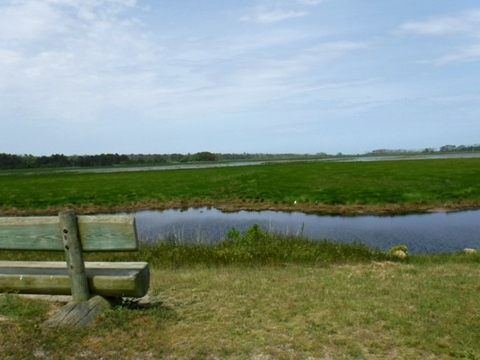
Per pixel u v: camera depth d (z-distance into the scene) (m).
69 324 4.07
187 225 23.14
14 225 4.33
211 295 5.43
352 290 5.75
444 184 34.12
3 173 98.94
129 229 4.12
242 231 20.48
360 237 18.56
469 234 18.73
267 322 4.41
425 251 15.80
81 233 4.26
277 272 7.25
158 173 66.44
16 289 4.57
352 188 33.94
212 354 3.68
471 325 4.42
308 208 27.39
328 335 4.10
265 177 47.97
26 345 3.72
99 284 4.41
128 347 3.77
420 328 4.31
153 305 4.91
